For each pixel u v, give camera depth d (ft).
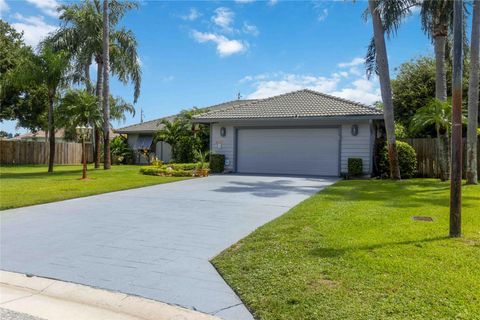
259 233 19.16
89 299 12.47
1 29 91.30
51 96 59.06
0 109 90.74
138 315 11.41
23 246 18.13
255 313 10.98
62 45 73.46
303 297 11.42
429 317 9.93
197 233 20.20
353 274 12.89
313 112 53.06
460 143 17.28
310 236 17.84
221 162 58.54
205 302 11.96
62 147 92.94
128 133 100.63
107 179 46.78
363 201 28.04
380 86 46.24
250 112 57.67
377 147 52.37
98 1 73.10
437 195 31.37
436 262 13.85
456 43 17.54
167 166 56.85
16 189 36.78
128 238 19.36
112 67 75.46
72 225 22.30
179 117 80.43
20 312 11.68
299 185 41.01
